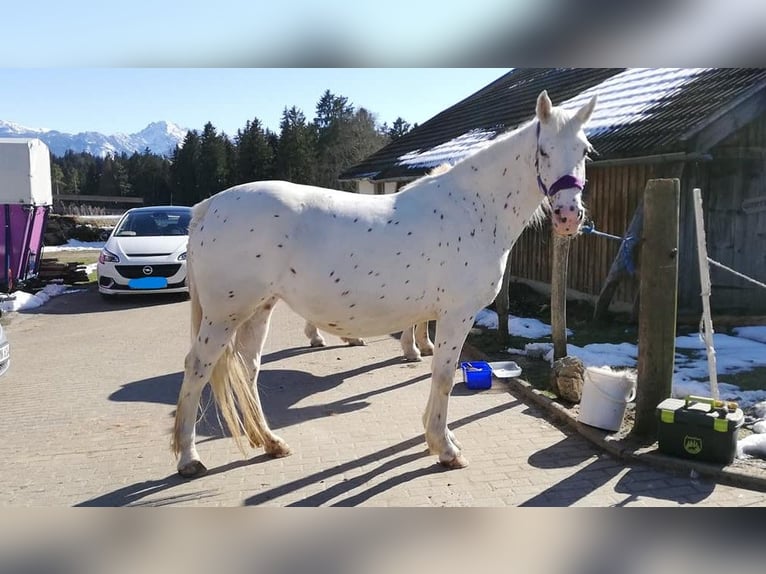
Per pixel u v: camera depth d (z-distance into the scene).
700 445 3.76
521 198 3.95
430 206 3.83
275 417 4.96
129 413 5.13
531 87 13.74
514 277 11.24
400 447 4.28
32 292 12.61
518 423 4.73
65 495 3.60
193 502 3.50
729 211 7.50
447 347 3.87
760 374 5.62
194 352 3.72
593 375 4.42
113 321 9.62
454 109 18.22
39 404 5.41
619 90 9.36
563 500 3.47
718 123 6.82
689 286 7.57
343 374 6.27
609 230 8.38
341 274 3.59
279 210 3.56
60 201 42.31
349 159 46.47
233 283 3.57
